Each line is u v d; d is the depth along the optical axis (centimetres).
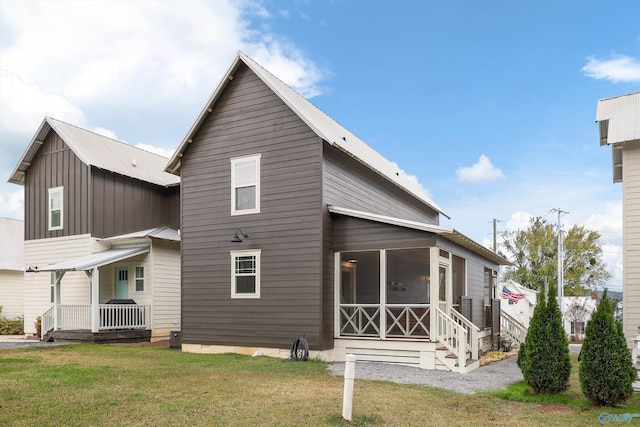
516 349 1777
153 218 2084
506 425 652
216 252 1411
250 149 1390
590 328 782
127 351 1412
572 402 780
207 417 639
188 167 1491
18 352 1366
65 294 1895
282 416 648
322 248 1255
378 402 747
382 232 1249
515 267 4259
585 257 4078
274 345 1289
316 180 1279
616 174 1353
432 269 1191
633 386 881
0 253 2638
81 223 1864
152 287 1827
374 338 1239
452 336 1199
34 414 639
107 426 596
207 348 1391
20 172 2053
